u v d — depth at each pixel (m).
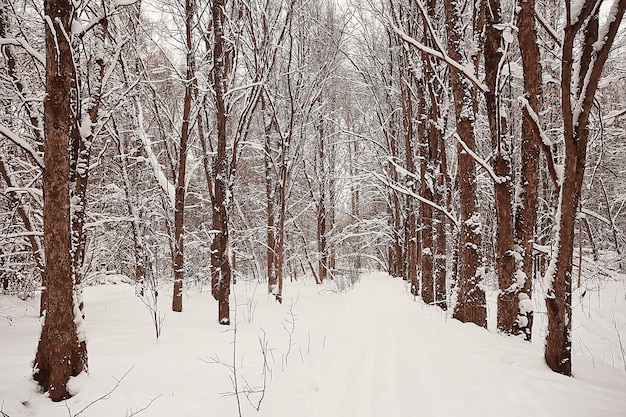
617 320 10.16
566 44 4.71
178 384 5.35
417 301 15.19
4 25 9.17
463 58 9.39
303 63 16.22
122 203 15.62
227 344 7.68
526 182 7.36
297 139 16.77
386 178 11.37
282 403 4.61
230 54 13.47
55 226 4.92
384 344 7.60
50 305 4.90
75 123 6.27
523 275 7.35
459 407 4.29
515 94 14.09
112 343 7.36
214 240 15.25
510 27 6.69
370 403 4.71
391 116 20.70
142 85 12.88
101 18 6.33
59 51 5.08
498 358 5.79
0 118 9.80
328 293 18.97
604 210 18.91
